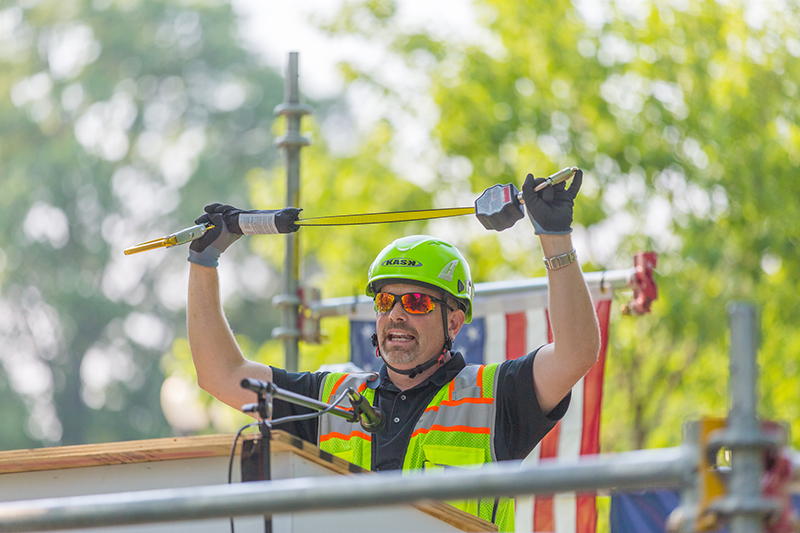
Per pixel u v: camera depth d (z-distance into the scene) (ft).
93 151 193.57
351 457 22.27
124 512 11.68
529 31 75.51
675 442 71.36
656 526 27.02
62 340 186.80
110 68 201.46
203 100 208.85
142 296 194.80
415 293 22.68
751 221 71.41
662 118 71.41
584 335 21.02
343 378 23.26
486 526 14.90
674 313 68.80
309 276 98.02
